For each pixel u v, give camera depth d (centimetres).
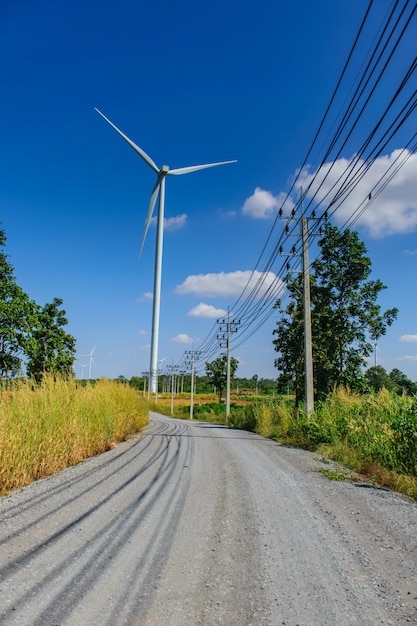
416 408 921
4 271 2545
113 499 602
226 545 436
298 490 699
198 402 9275
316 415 1544
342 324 2428
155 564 381
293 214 1853
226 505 591
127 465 902
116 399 1521
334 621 290
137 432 1794
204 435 1847
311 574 368
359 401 1431
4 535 445
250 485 731
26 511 534
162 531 471
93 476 769
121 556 397
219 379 7675
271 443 1555
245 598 322
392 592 335
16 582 337
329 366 2452
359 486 749
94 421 1128
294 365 2523
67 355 3328
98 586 334
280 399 2867
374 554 416
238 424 2961
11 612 291
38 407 898
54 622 280
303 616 297
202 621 288
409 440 862
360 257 2402
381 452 902
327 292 2433
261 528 494
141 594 324
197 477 792
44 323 3244
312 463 1012
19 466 691
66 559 385
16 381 965
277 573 369
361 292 2416
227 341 4106
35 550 405
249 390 13162
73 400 1084
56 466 816
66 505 565
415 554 417
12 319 2478
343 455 1070
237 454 1159
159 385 13025
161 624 283
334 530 490
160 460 992
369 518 541
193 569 374
